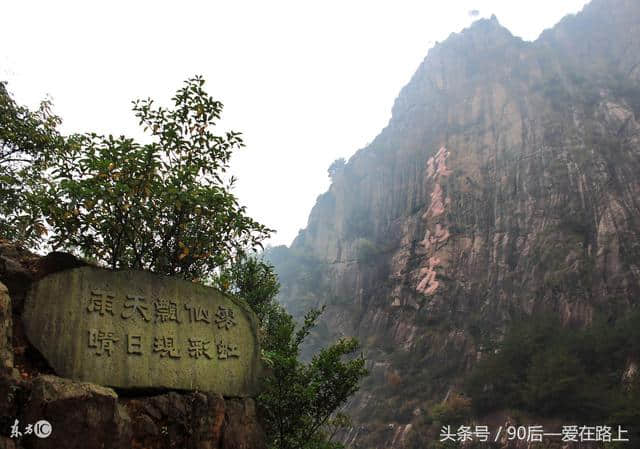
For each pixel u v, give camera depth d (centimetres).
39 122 842
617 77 8075
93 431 453
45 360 509
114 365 550
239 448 596
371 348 6506
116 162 610
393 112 10262
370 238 8538
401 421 5166
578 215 6241
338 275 8269
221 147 736
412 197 8281
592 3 9538
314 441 831
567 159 6812
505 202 6950
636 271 5375
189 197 627
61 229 622
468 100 8806
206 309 645
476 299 6278
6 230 764
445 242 7044
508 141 7662
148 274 612
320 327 7425
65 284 548
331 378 836
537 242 6244
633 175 6247
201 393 589
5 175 770
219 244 711
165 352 591
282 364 766
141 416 537
